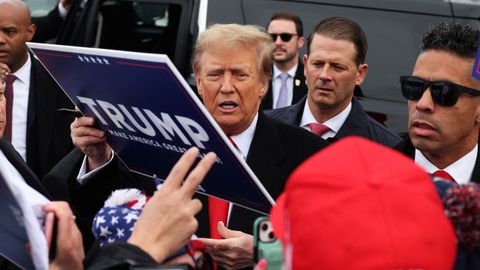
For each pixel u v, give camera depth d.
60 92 5.52
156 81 2.69
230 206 3.56
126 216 2.69
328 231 1.84
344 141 1.98
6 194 2.38
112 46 7.48
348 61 4.78
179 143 2.85
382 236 1.82
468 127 3.27
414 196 1.88
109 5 7.59
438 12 6.88
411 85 3.29
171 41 7.17
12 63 5.54
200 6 7.07
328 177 1.89
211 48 3.60
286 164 3.64
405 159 1.95
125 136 3.13
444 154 3.37
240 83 3.59
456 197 2.18
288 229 1.94
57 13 7.88
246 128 3.68
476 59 3.16
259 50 3.62
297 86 6.81
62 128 5.47
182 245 2.44
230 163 2.74
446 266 1.87
